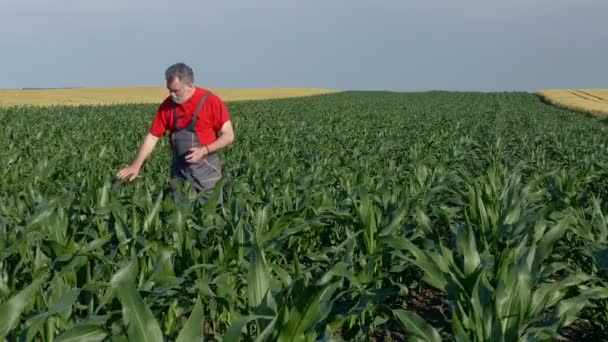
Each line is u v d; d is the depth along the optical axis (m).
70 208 5.66
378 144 16.41
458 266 4.53
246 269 4.53
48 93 77.19
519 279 3.69
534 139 19.52
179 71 6.60
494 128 24.80
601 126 28.09
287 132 21.06
